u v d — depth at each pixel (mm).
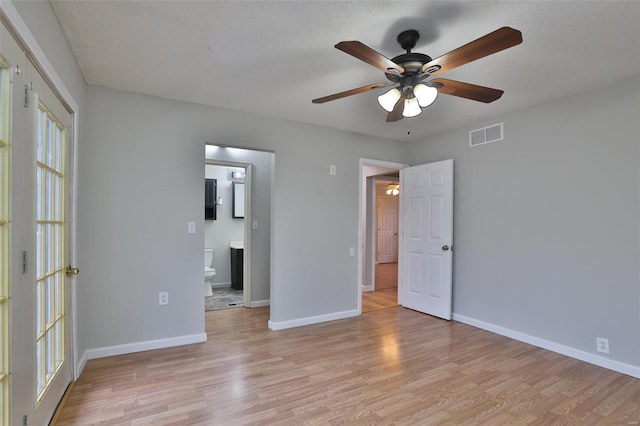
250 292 4598
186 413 2088
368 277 5836
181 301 3227
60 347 2182
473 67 2504
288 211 3812
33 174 1606
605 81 2746
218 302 4871
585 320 2916
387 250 9953
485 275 3740
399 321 4035
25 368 1540
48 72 1762
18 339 1457
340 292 4164
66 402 2188
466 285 3953
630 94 2670
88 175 2848
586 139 2926
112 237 2945
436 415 2092
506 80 2732
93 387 2387
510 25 1984
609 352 2762
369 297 5344
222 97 3162
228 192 5973
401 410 2143
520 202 3420
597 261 2846
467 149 3969
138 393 2316
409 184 4613
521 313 3393
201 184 3334
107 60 2451
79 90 2570
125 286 2998
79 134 2590
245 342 3314
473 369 2732
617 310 2727
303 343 3295
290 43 2217
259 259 4672
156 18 1947
